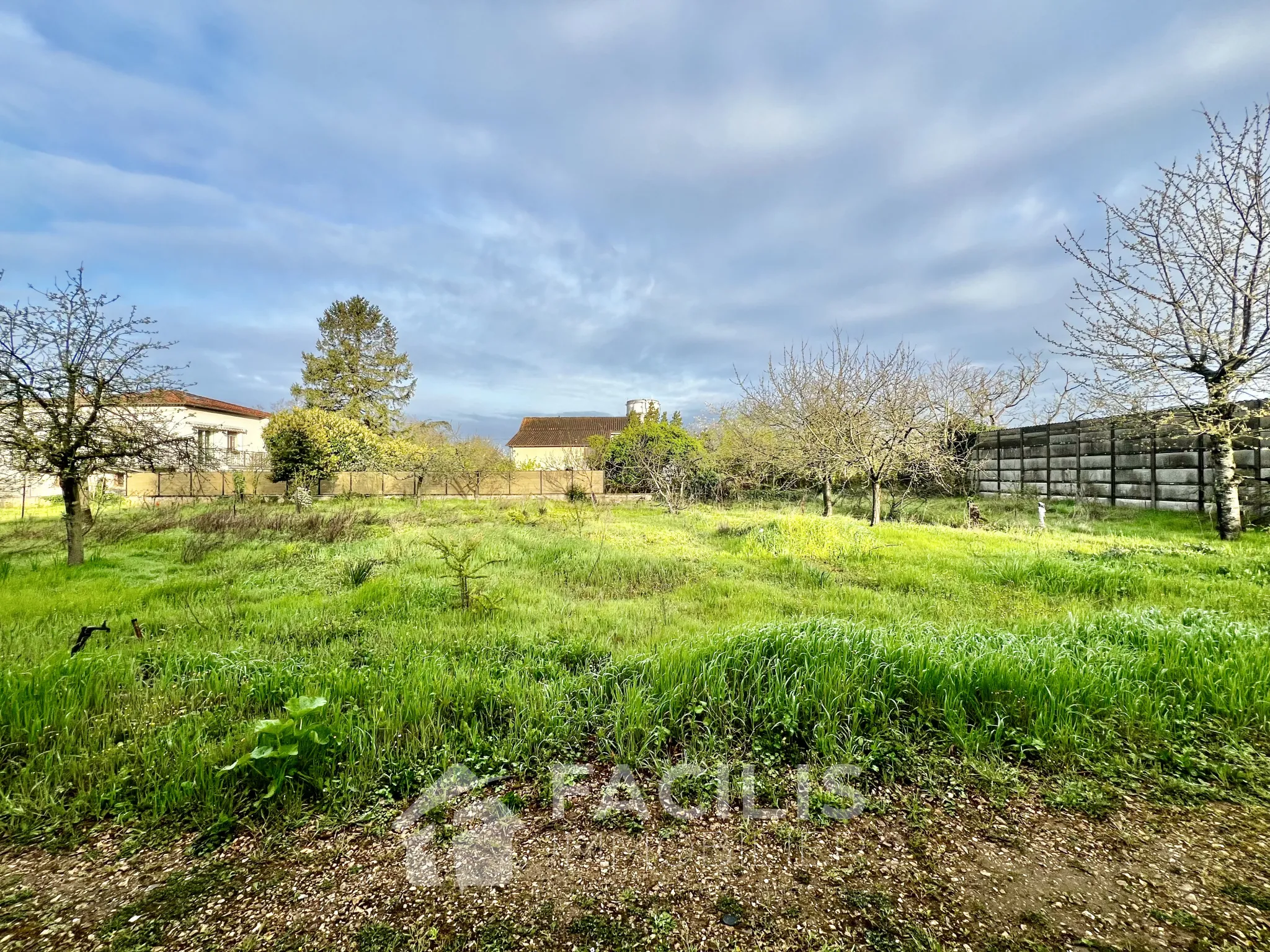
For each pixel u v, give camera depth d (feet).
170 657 11.84
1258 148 29.43
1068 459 45.98
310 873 5.70
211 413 77.61
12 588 20.26
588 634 14.65
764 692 9.73
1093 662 10.78
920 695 9.62
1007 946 4.69
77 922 5.05
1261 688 9.54
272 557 26.94
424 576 22.75
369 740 8.14
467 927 4.94
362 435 73.46
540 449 116.57
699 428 73.82
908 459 42.80
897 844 6.20
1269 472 32.73
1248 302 29.96
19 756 7.97
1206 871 5.67
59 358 24.35
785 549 27.50
